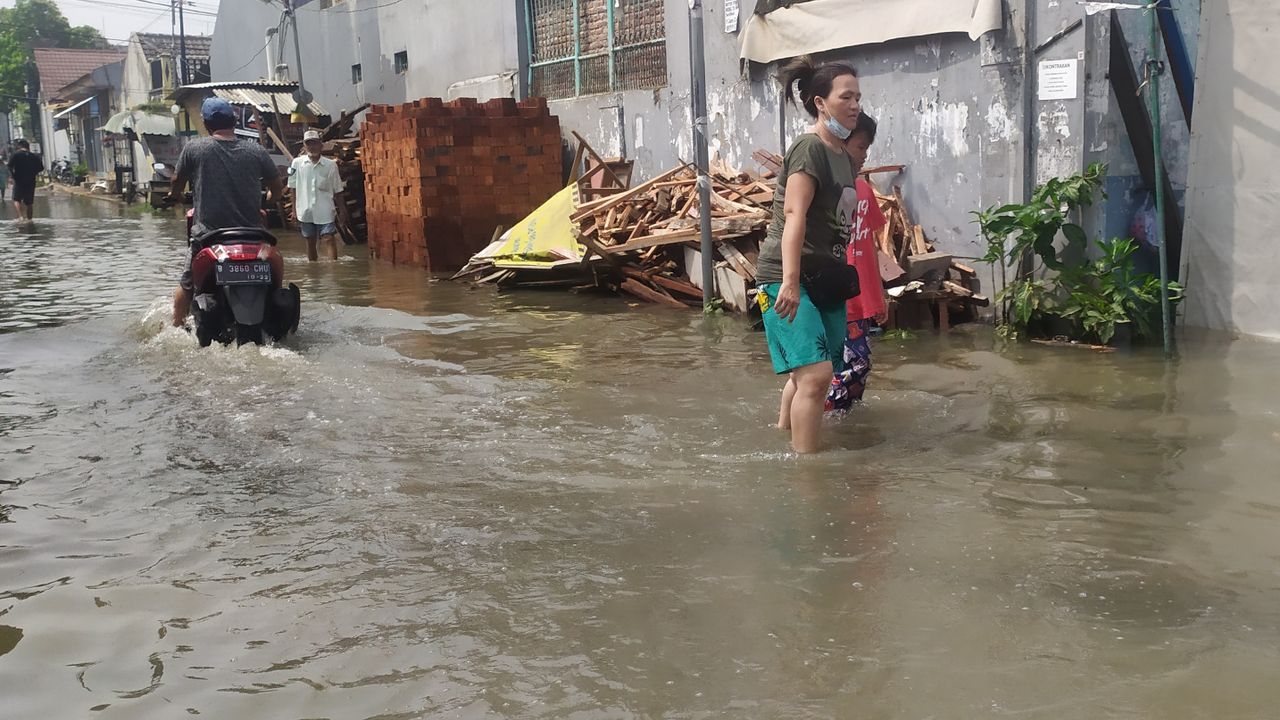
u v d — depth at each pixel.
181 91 27.42
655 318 8.99
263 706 2.79
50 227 21.47
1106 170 7.59
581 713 2.71
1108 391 5.97
